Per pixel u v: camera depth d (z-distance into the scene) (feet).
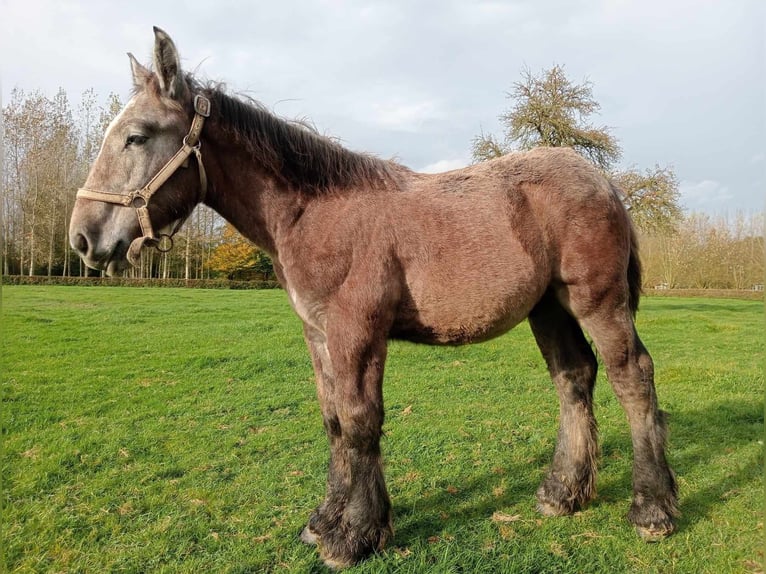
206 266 105.70
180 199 7.97
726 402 17.31
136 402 18.13
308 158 8.27
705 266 100.17
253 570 8.11
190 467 12.31
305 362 24.94
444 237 8.18
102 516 9.85
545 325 10.12
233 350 27.66
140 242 7.59
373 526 8.17
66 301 52.70
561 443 10.07
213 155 8.25
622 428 14.85
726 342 32.12
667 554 8.36
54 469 11.97
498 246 8.28
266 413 16.93
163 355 26.27
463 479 11.39
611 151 54.49
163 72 7.60
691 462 12.09
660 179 55.01
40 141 91.04
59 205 91.91
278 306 52.49
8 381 20.65
